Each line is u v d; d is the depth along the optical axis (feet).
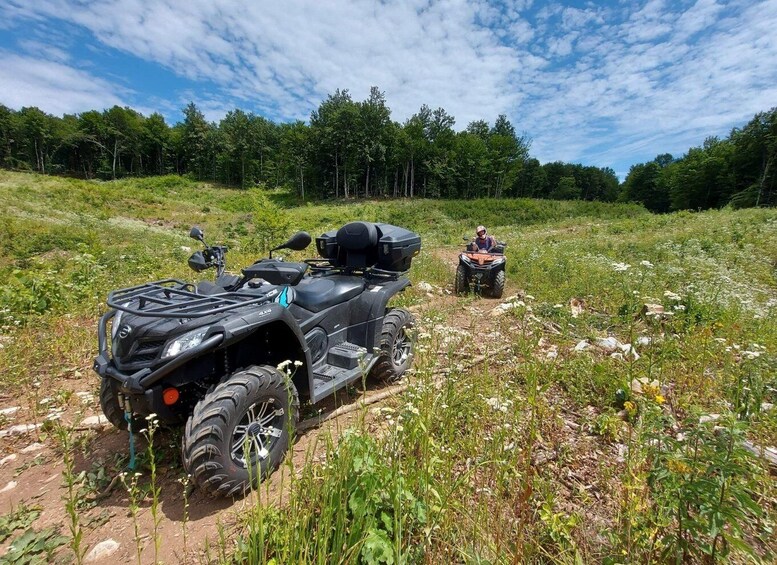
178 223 84.02
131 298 9.04
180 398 8.71
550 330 16.89
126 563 6.70
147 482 8.68
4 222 47.34
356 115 188.34
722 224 53.16
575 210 108.88
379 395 11.86
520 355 13.73
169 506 8.00
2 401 12.37
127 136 267.80
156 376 7.54
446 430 8.70
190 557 6.71
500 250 27.96
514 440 8.01
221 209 130.93
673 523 6.52
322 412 11.32
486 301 24.39
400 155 189.16
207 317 8.31
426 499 6.14
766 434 9.09
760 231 43.21
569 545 6.28
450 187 195.62
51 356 15.12
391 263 13.67
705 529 5.30
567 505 7.45
